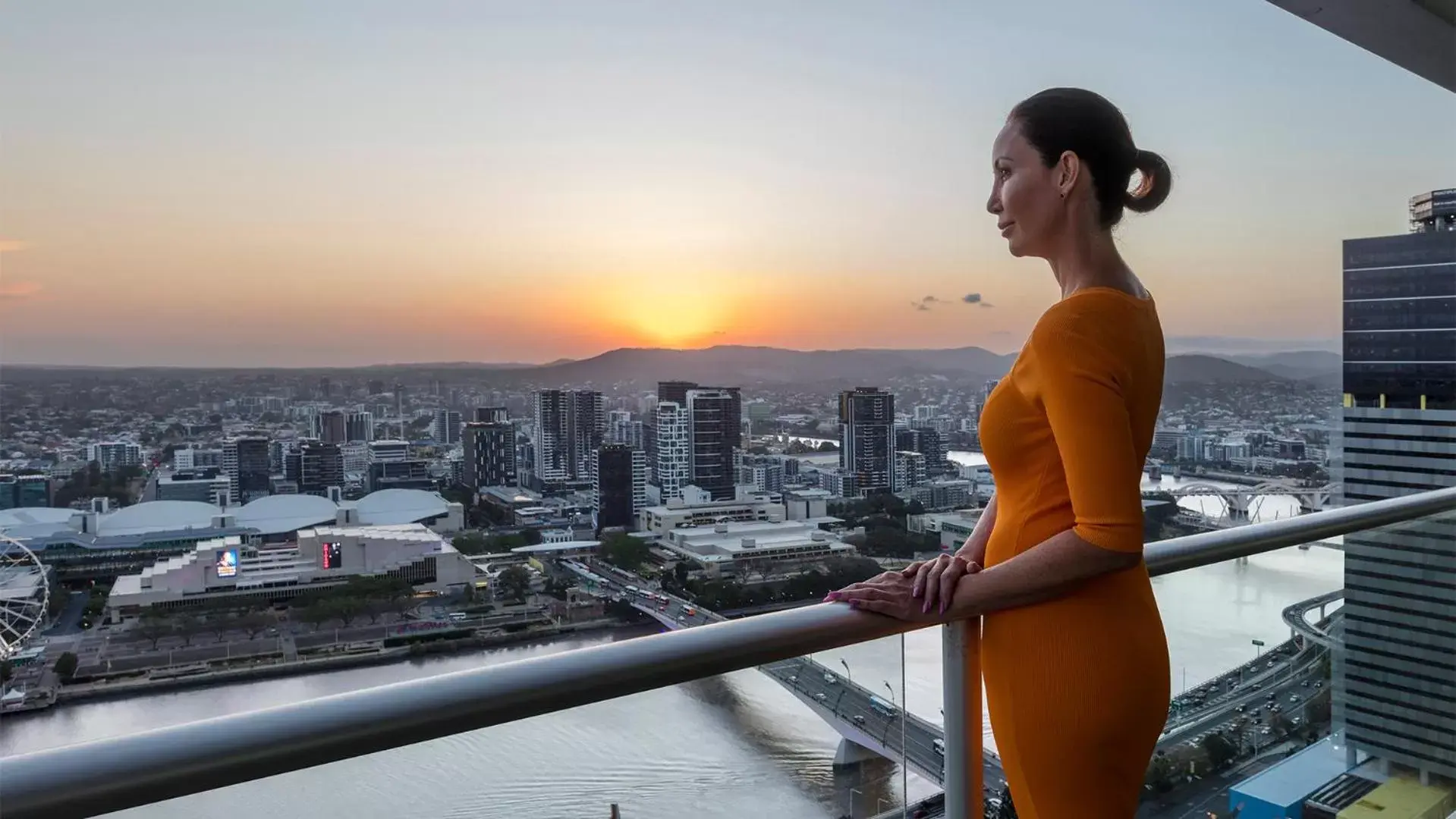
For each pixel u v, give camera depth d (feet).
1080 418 3.06
